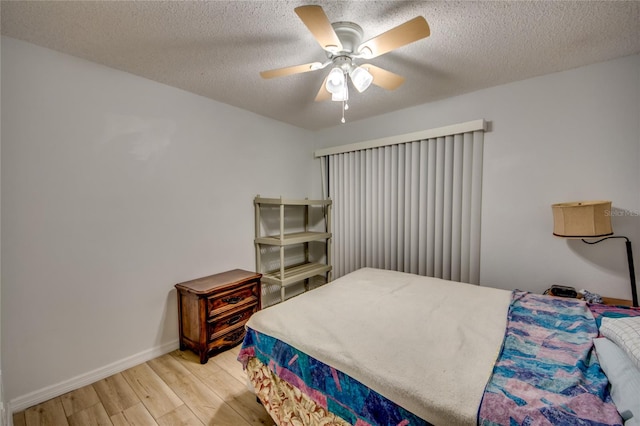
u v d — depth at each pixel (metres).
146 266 2.11
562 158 2.05
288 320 1.48
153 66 1.91
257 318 1.55
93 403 1.66
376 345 1.22
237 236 2.75
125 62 1.85
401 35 1.25
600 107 1.91
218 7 1.33
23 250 1.59
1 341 1.53
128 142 1.99
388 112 2.91
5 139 1.53
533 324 1.38
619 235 1.86
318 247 3.62
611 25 1.48
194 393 1.75
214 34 1.55
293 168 3.36
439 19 1.44
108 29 1.49
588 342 1.17
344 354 1.16
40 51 1.63
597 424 0.74
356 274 2.38
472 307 1.63
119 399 1.69
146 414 1.57
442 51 1.76
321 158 3.53
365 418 1.02
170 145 2.22
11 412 1.54
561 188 2.06
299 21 1.45
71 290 1.77
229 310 2.26
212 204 2.53
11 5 1.29
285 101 2.57
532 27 1.50
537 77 2.12
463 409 0.84
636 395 0.76
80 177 1.79
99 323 1.88
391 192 2.90
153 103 2.12
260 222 2.97
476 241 2.41
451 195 2.54
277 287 3.25
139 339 2.08
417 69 2.00
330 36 1.28
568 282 2.05
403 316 1.52
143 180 2.08
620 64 1.84
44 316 1.67
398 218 2.86
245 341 1.55
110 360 1.93
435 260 2.62
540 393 0.87
